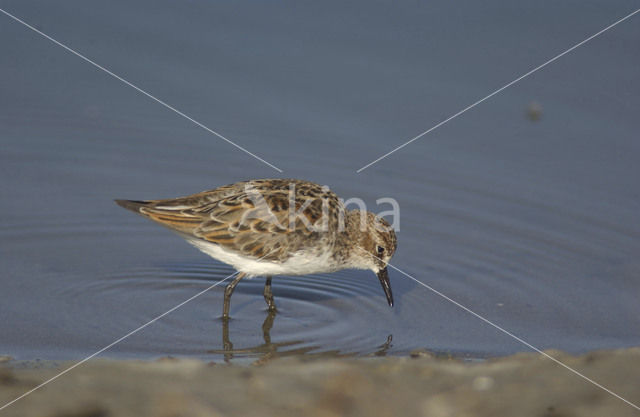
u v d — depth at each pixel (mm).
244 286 14930
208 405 9141
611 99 19531
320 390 9594
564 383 9773
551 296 14148
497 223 16500
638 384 9680
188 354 12172
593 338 12812
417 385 9805
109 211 17031
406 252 15758
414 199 17344
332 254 14203
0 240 15875
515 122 19250
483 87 20156
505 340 12734
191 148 18859
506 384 9773
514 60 20750
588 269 14930
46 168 18172
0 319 13094
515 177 17812
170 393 9445
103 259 15477
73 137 19062
